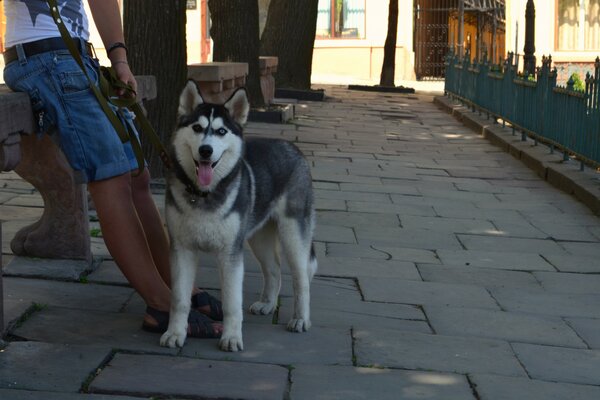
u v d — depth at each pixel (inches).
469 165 481.7
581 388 166.6
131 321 188.9
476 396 160.2
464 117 702.5
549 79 490.3
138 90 251.3
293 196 188.5
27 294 202.1
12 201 304.0
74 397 148.9
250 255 256.2
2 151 160.4
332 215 328.5
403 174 437.1
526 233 315.3
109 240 180.2
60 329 181.5
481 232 313.4
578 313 219.8
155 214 192.5
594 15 1083.3
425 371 171.3
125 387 153.7
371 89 992.9
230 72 507.2
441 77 1246.3
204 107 165.9
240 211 169.9
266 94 697.6
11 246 227.6
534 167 464.8
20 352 166.2
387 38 1005.8
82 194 223.8
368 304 218.1
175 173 168.4
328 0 1194.6
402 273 251.0
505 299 229.9
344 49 1198.9
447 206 359.3
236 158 167.2
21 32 168.6
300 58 824.9
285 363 170.6
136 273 180.9
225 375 162.1
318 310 209.2
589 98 412.2
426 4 1241.4
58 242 224.8
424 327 202.1
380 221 323.0
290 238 188.7
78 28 173.6
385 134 606.5
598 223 336.5
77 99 168.2
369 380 164.7
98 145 170.7
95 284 214.5
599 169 426.6
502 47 1435.8
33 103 168.2
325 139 556.1
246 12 616.1
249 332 187.5
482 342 190.9
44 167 219.5
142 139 342.3
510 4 1152.8
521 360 180.9
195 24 1184.2
